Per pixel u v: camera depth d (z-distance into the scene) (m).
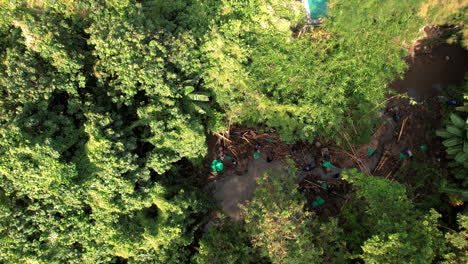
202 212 17.81
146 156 14.27
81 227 12.59
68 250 12.87
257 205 14.84
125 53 12.95
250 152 20.83
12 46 12.70
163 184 16.20
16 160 10.80
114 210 12.89
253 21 18.22
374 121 20.73
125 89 13.37
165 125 14.23
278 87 17.77
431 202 19.38
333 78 18.45
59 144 11.86
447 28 22.67
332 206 19.83
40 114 12.06
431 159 21.73
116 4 13.67
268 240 13.41
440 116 22.62
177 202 14.87
